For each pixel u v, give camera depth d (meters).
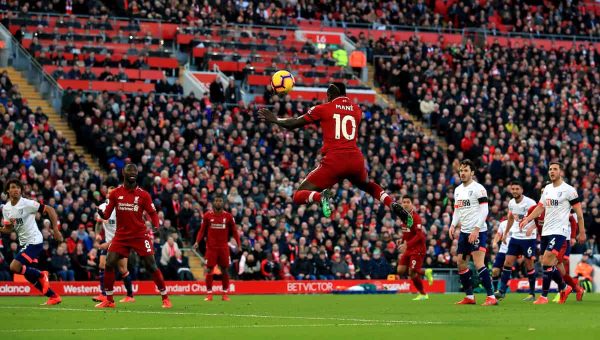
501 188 58.06
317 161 55.72
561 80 73.56
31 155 47.25
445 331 18.84
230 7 73.50
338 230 50.09
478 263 30.22
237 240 36.06
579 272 48.31
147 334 18.45
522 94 69.19
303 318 23.62
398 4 81.44
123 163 50.31
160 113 53.78
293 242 47.56
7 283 39.16
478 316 24.67
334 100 23.06
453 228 30.61
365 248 49.12
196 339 17.41
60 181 45.31
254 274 45.72
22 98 53.44
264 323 21.59
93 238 43.44
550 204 31.23
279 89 24.03
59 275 41.34
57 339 17.48
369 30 77.81
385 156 57.59
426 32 79.38
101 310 27.20
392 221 52.00
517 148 62.31
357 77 71.25
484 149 60.38
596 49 78.62
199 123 55.34
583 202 57.41
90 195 46.34
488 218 54.38
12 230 28.91
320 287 46.06
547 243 31.55
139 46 66.06
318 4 78.94
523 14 85.19
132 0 70.62
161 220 45.69
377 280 47.31
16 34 62.56
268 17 75.12
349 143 22.89
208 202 48.97
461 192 30.19
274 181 52.16
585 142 64.88
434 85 67.75
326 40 74.69
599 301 33.75
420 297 37.00
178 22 70.00
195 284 43.41
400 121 63.09
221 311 27.12
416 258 36.34
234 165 52.72
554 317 24.20
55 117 57.28
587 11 87.81
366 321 22.39
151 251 28.72
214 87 61.22
